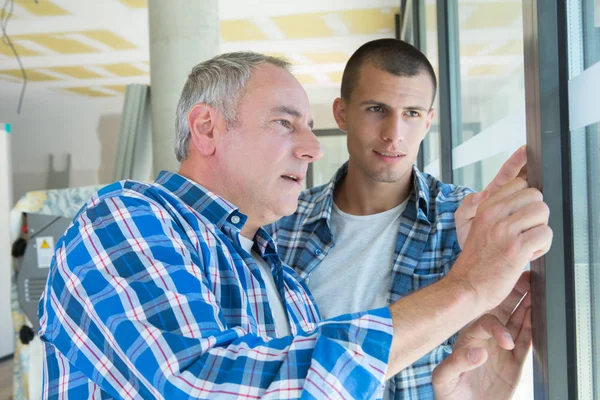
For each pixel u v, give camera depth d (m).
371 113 1.23
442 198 1.27
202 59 3.26
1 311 4.73
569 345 0.81
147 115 4.68
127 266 0.74
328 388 0.64
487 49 1.73
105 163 8.27
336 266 1.30
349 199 1.34
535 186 0.83
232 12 4.64
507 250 0.74
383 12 4.67
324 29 5.10
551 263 0.81
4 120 8.41
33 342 2.76
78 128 8.31
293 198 1.02
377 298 1.23
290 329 1.05
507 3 1.50
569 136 0.79
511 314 0.98
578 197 0.80
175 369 0.65
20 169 8.41
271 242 1.09
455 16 2.27
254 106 0.97
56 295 0.80
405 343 0.71
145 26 4.95
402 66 1.19
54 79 6.96
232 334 0.70
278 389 0.64
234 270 0.91
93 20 4.78
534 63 0.82
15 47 5.57
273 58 1.03
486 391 1.00
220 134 0.99
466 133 2.09
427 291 0.76
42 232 2.76
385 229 1.28
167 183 1.01
